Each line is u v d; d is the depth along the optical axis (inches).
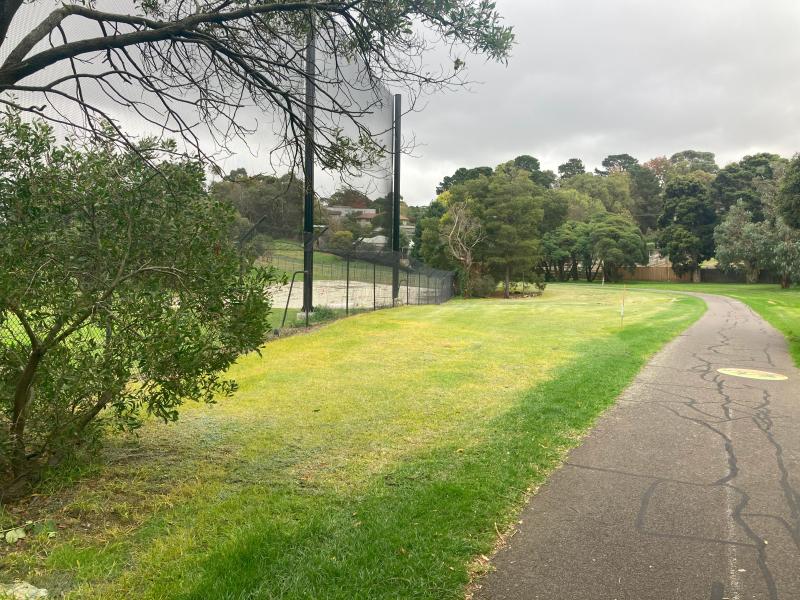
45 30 192.7
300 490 210.5
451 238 2078.0
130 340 196.1
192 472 229.1
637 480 225.8
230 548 157.9
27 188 186.5
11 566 154.8
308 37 277.3
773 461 252.4
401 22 236.1
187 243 205.0
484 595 143.0
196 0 248.5
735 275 3024.1
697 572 156.6
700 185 3068.4
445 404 348.2
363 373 445.7
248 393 371.6
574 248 3171.8
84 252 199.5
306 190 286.7
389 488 210.2
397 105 857.5
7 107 197.6
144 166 207.0
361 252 998.4
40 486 205.9
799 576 155.6
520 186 2164.1
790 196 737.6
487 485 211.5
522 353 563.2
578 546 169.8
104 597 139.7
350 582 143.6
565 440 276.5
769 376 472.1
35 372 198.4
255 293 218.5
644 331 784.9
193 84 250.1
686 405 358.3
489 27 234.2
